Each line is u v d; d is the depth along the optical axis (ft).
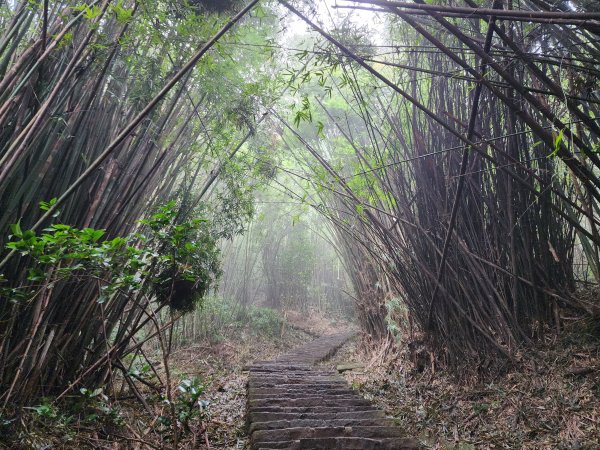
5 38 7.04
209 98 11.48
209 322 27.09
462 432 10.21
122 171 9.59
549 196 10.58
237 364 22.95
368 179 13.10
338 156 17.98
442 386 12.45
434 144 12.22
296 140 20.74
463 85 11.34
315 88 20.44
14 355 7.39
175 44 9.77
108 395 10.18
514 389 10.32
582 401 8.96
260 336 30.86
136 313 12.84
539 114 10.08
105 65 7.88
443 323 12.73
